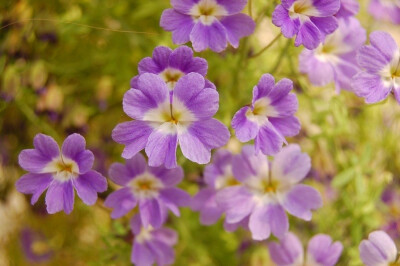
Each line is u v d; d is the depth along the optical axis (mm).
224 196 246
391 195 318
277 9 220
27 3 299
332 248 253
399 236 300
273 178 247
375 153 331
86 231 344
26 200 341
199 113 217
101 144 309
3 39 300
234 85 284
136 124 219
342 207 305
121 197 246
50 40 302
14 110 318
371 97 231
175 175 245
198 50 227
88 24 308
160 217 246
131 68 319
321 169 317
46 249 345
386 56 232
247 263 329
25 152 228
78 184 225
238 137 221
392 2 280
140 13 309
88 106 317
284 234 244
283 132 231
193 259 325
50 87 301
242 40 269
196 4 228
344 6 245
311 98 299
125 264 285
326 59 252
